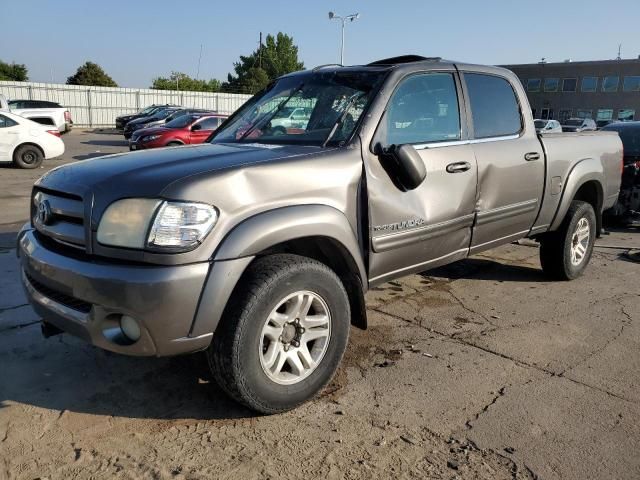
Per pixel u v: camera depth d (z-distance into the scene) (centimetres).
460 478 258
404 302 491
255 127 393
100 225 269
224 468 262
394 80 365
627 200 812
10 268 555
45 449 273
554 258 543
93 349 380
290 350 304
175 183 266
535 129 488
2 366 354
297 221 292
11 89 3672
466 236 418
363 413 311
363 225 337
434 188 377
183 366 359
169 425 296
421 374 357
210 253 266
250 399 288
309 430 293
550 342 411
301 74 421
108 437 284
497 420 306
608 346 405
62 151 1555
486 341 411
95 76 7150
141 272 257
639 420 309
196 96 4297
